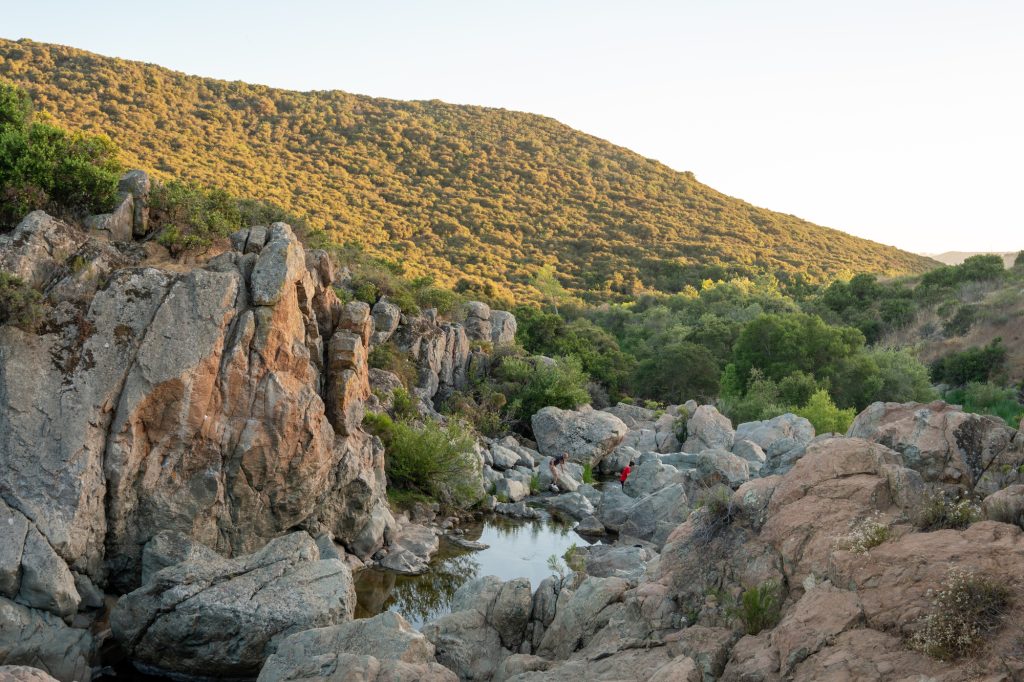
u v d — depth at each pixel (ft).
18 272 55.36
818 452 48.88
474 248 422.82
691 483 100.42
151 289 57.62
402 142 542.16
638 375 223.30
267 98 519.60
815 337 201.98
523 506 96.89
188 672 48.34
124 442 53.52
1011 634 30.94
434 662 44.27
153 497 55.57
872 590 36.40
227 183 369.50
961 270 314.96
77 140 66.69
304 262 67.87
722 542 45.55
